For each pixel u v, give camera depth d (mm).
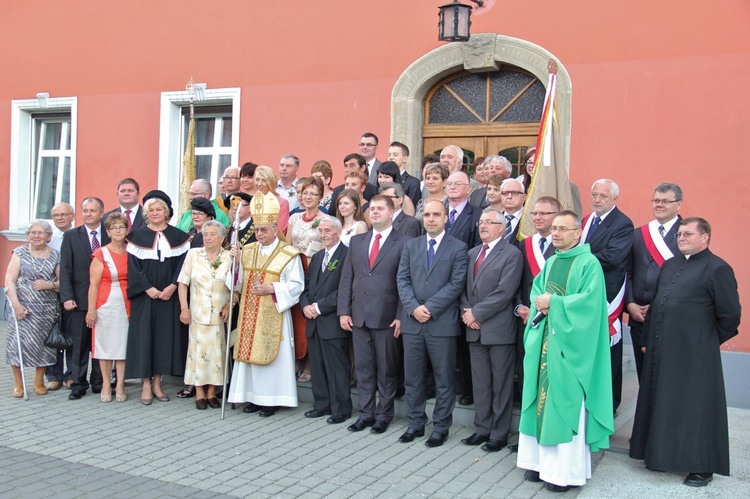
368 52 8633
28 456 5137
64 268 6633
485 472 4930
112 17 10250
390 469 4945
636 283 5766
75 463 5004
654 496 4578
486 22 8000
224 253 6441
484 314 5270
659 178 7230
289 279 6199
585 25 7543
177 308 6621
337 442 5512
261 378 6188
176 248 6656
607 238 5535
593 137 7496
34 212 11109
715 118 7016
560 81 7621
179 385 7250
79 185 10461
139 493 4488
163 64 9906
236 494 4492
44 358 6746
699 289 4793
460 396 6191
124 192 7379
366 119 8641
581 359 4625
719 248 6980
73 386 6730
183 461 5066
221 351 6379
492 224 5398
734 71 6949
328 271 6098
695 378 4758
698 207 7074
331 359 6047
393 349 5770
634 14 7336
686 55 7133
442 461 5121
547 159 5652
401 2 8438
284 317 6262
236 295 6488
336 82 8812
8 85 10984
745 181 6891
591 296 4668
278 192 7277
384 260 5762
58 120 11000
